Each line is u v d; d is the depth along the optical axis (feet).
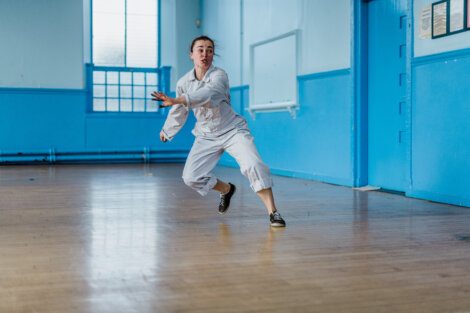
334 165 24.08
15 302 7.85
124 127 38.58
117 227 13.73
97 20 38.52
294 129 27.14
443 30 17.94
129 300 7.94
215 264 10.02
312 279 9.02
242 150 13.55
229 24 34.53
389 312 7.42
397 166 21.09
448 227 13.73
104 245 11.64
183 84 13.60
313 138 25.55
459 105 17.37
